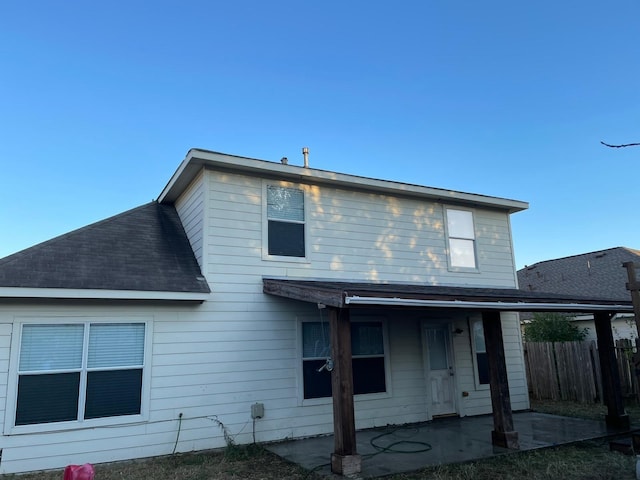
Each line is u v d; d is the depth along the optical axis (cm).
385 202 1079
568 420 1005
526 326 1820
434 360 1078
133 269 786
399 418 990
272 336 870
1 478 622
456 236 1177
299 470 637
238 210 888
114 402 723
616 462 655
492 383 799
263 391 840
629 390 1248
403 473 618
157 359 766
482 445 778
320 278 949
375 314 1011
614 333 1755
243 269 869
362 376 968
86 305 728
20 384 668
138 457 721
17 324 679
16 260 713
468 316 1146
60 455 672
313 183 988
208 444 777
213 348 812
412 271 1079
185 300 789
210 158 845
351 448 627
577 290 1942
